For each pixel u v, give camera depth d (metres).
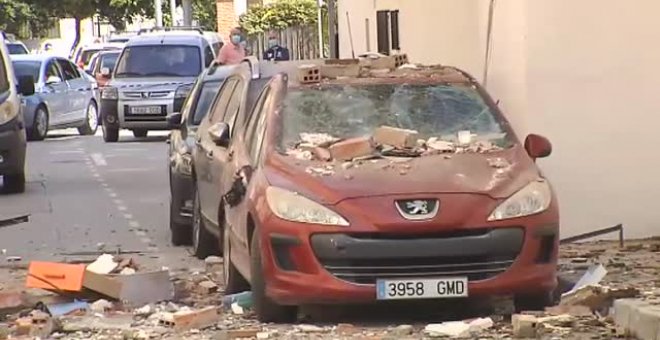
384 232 14.27
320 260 14.45
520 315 14.41
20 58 49.53
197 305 16.77
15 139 30.64
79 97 51.56
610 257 19.39
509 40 21.52
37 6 101.56
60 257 21.39
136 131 49.41
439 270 14.39
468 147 16.08
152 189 31.61
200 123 22.34
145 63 47.94
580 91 20.89
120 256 21.19
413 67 18.16
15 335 14.90
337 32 42.84
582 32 20.80
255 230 15.13
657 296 15.09
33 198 30.16
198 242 20.89
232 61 40.84
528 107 20.83
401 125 16.55
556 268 15.41
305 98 16.94
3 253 22.00
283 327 14.99
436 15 25.80
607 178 21.06
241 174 16.39
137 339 14.51
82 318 15.79
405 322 15.36
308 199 14.65
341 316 15.79
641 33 20.88
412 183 14.66
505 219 14.50
